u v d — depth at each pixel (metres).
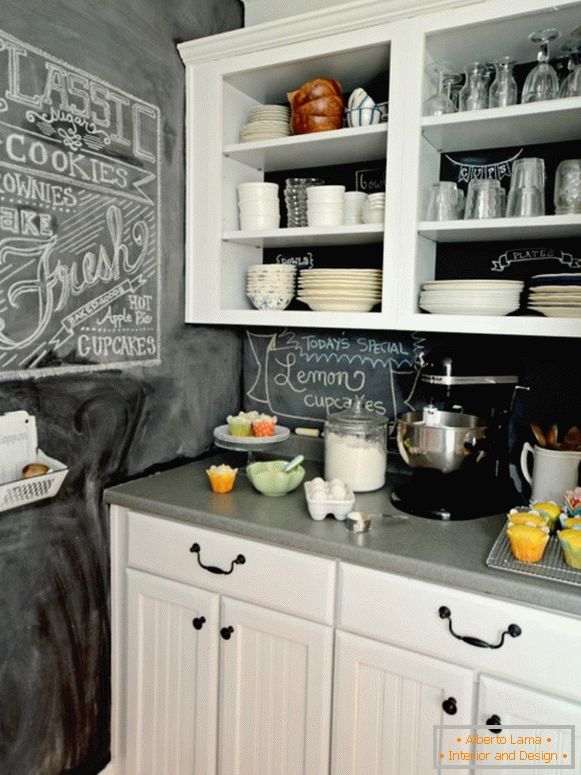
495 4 1.37
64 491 1.48
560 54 1.56
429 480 1.54
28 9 1.29
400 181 1.51
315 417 2.03
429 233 1.56
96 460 1.57
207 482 1.71
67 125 1.40
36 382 1.38
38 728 1.45
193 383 1.92
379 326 1.58
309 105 1.66
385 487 1.72
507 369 1.56
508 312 1.49
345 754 1.33
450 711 1.19
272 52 1.66
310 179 1.80
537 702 1.12
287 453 2.05
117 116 1.55
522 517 1.27
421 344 1.83
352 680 1.31
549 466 1.44
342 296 1.61
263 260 2.05
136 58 1.60
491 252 1.69
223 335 2.05
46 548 1.44
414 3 1.43
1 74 1.24
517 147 1.65
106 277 1.55
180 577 1.53
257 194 1.78
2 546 1.33
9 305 1.29
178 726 1.57
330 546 1.30
